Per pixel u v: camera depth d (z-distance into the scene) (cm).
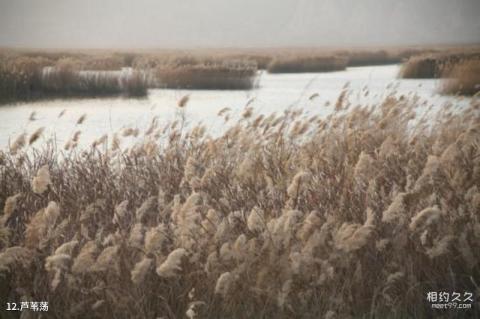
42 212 1703
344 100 3275
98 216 2223
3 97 9750
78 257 1578
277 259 1695
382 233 1914
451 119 3344
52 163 2842
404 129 3216
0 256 1630
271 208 2125
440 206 2066
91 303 1714
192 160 2212
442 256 1847
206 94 10812
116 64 14250
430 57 14350
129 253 1781
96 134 6016
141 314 1659
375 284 1805
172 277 1748
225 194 2300
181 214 1708
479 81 8400
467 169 2283
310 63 19175
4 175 2555
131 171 2766
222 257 1680
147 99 9981
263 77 16075
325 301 1722
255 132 3017
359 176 2267
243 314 1700
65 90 10556
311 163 2530
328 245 1839
